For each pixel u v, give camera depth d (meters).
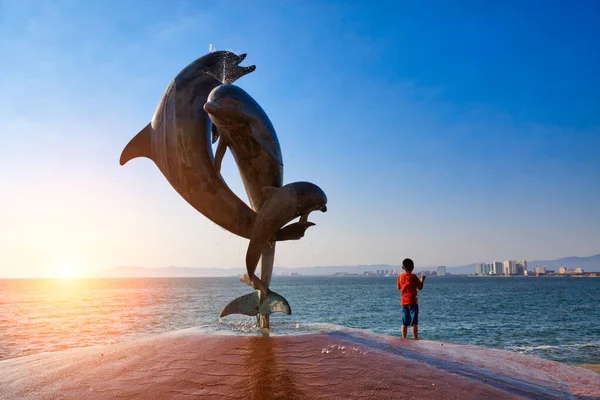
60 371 4.49
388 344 5.40
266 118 5.95
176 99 6.21
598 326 22.98
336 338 5.41
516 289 83.94
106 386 4.01
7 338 18.25
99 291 81.00
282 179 6.41
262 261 6.38
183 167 6.10
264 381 3.93
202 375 4.14
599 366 9.05
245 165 6.27
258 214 5.95
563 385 4.46
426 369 4.36
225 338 5.36
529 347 16.09
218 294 66.00
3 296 61.53
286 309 6.14
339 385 3.88
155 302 45.75
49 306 39.75
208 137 6.20
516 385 4.23
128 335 19.02
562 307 37.34
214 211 6.10
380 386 3.88
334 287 102.19
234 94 5.70
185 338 5.45
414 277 8.99
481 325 23.72
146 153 6.60
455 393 3.82
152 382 4.04
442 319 27.23
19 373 4.53
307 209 5.92
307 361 4.45
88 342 17.00
